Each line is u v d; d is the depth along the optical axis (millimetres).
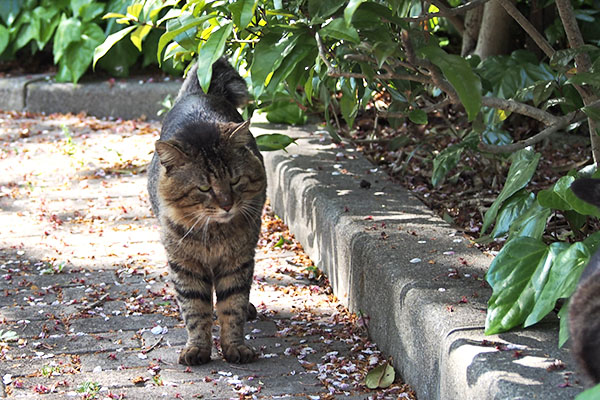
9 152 8078
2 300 5207
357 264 4828
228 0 4113
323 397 4051
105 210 6738
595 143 4746
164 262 5797
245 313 4605
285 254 5957
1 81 9656
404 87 4582
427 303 3961
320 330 4836
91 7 9531
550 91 5133
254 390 4113
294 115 7402
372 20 3686
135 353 4574
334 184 5879
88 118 9352
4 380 4215
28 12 9859
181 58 5711
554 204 4043
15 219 6543
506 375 3262
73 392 4086
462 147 5559
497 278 3754
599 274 3100
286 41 3834
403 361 4195
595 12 7125
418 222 5094
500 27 7094
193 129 4414
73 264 5750
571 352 3318
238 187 4379
